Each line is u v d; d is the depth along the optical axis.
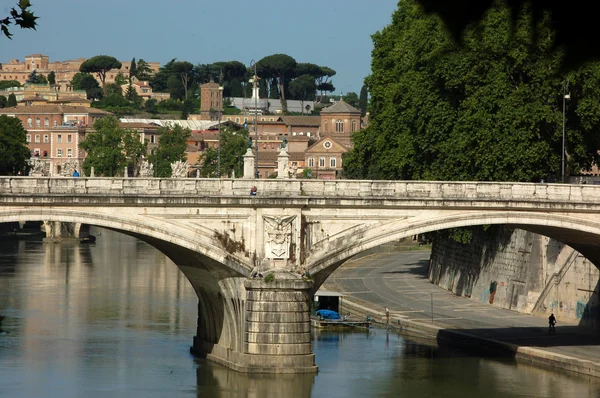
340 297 181.88
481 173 159.50
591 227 123.56
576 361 123.31
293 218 118.06
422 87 170.75
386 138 190.38
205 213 115.81
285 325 117.06
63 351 138.12
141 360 131.50
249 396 110.62
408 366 129.12
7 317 168.62
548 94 157.50
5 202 109.25
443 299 185.00
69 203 111.12
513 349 134.75
